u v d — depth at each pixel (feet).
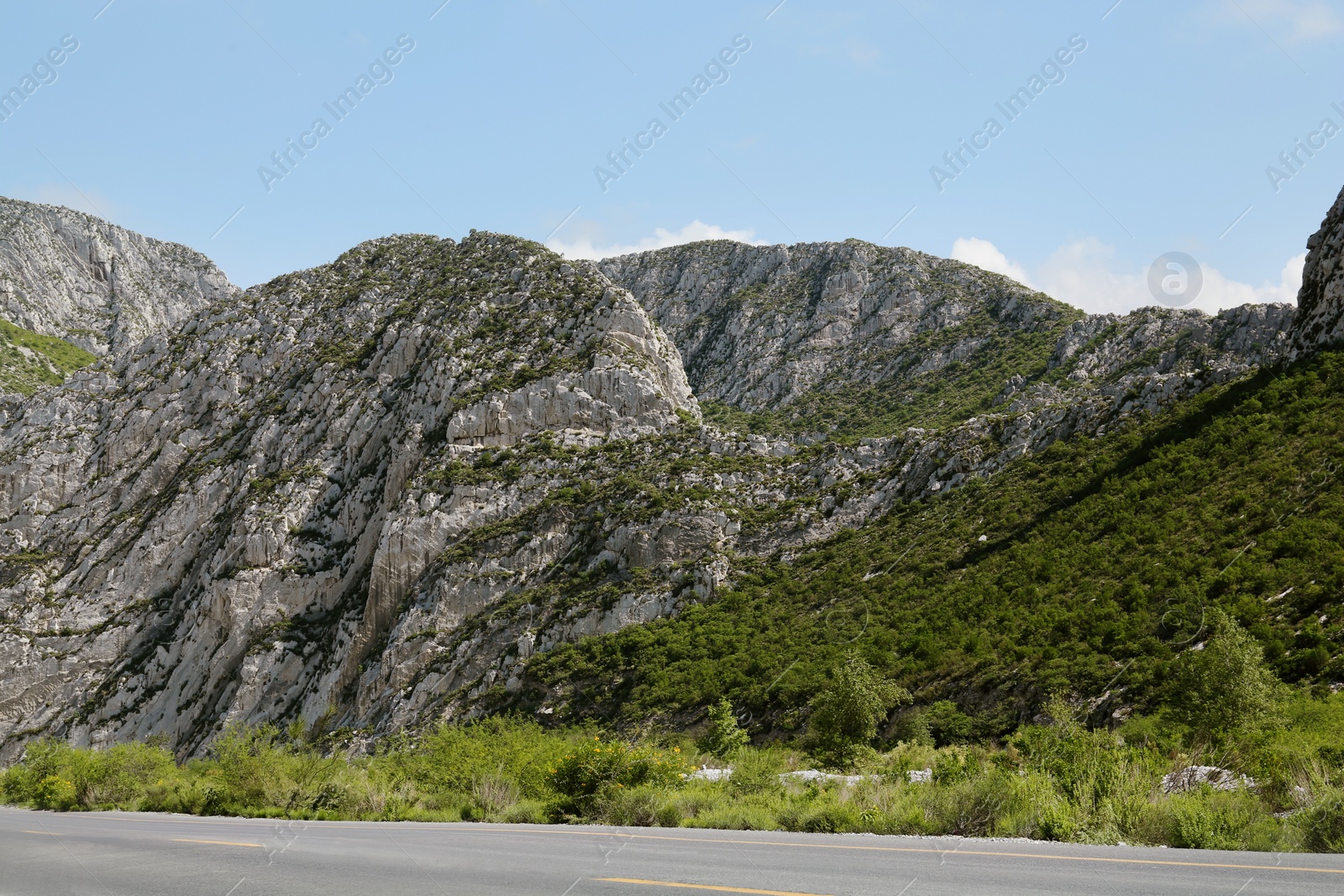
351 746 238.27
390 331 380.99
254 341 407.03
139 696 294.46
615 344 351.46
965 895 31.14
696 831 56.90
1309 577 127.34
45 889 41.68
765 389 557.33
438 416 328.29
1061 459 222.89
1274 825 44.88
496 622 255.50
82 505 365.40
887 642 178.09
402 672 256.32
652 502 274.36
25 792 122.01
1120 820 49.19
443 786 99.30
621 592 248.52
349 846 52.54
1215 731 84.33
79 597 328.29
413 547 285.84
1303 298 206.49
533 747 104.37
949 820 54.54
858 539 242.37
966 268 607.37
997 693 141.38
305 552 308.60
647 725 192.13
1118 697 123.24
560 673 228.02
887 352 545.85
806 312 614.34
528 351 350.43
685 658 213.87
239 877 42.75
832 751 132.77
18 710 300.20
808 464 294.05
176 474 365.61
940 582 196.54
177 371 398.01
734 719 157.89
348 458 336.08
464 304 385.09
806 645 194.70
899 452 277.03
